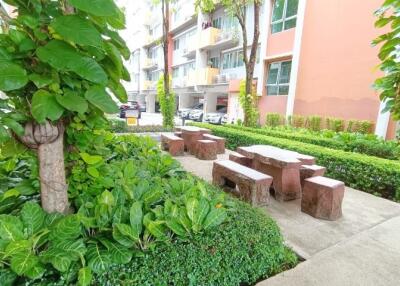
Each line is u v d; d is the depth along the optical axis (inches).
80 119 60.4
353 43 292.0
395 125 253.0
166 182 92.4
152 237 61.4
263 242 72.9
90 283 50.4
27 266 45.3
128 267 54.2
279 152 157.5
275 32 403.2
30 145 55.4
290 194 141.0
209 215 68.5
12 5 47.0
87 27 43.0
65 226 52.9
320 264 80.9
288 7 376.5
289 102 370.9
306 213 123.3
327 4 317.7
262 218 82.9
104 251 54.2
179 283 56.8
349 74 297.7
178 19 733.3
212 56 633.0
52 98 45.9
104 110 50.9
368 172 157.8
